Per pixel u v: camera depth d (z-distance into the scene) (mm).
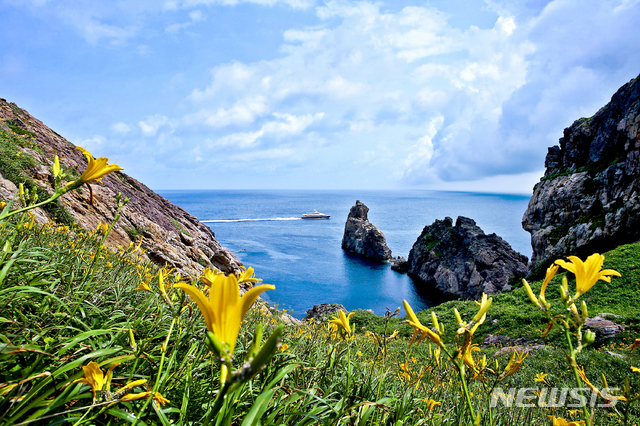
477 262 37125
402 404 1497
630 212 20594
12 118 18797
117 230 11805
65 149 21688
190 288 493
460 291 38125
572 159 27688
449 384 2023
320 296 39656
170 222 26219
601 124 25172
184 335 1490
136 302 2414
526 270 34562
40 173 10914
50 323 1607
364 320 16375
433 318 915
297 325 3771
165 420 1043
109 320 1851
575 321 794
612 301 13445
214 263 22969
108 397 956
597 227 22281
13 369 1254
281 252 66188
